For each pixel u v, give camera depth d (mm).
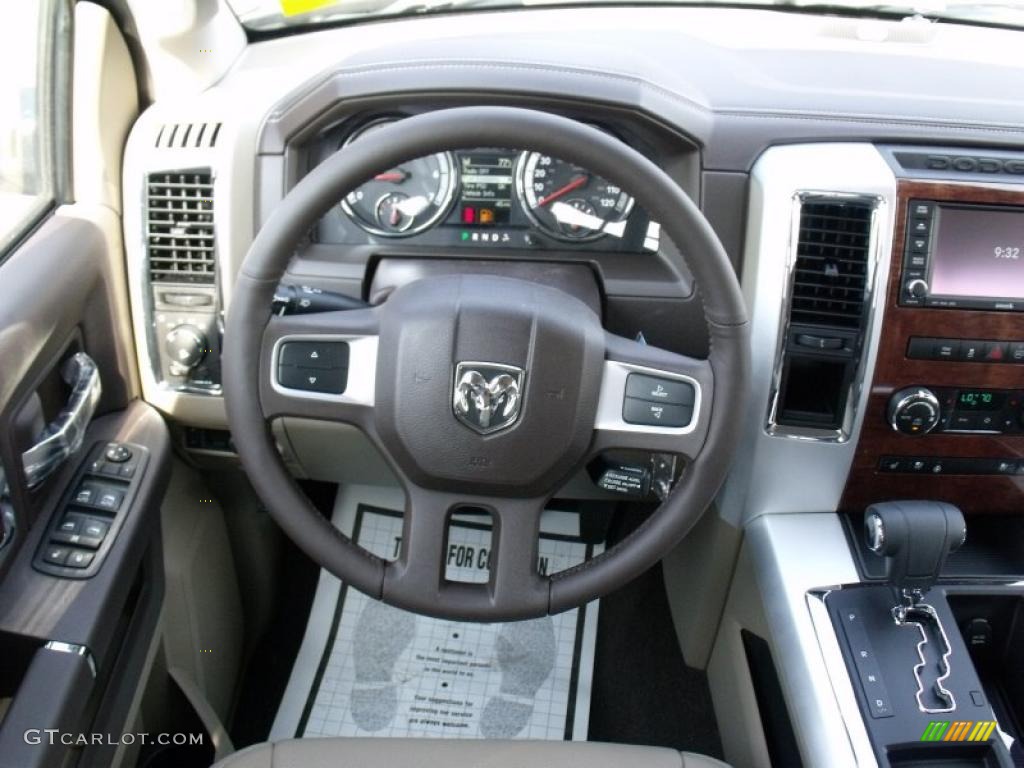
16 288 1084
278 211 980
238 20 1521
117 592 1126
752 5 1616
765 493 1353
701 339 1360
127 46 1365
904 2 1571
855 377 1266
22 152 1249
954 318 1236
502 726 1654
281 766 1100
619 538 1845
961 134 1281
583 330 1034
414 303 1040
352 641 1761
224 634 1631
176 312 1348
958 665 1210
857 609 1256
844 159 1246
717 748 1671
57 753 989
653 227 1342
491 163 1329
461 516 1853
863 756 1145
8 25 1241
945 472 1326
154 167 1312
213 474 1629
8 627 1050
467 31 1562
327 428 1397
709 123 1291
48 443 1102
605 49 1411
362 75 1285
